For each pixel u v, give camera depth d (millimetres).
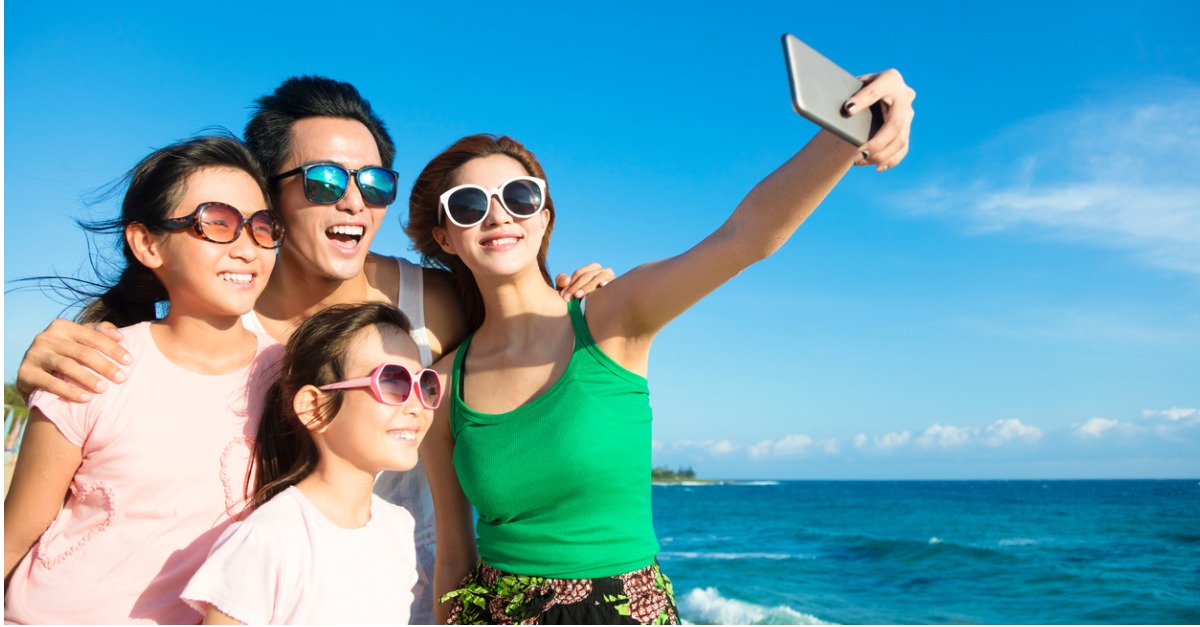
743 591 10164
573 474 1214
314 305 1430
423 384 1178
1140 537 15125
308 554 1073
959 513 22812
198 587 1010
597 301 1307
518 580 1233
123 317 1299
